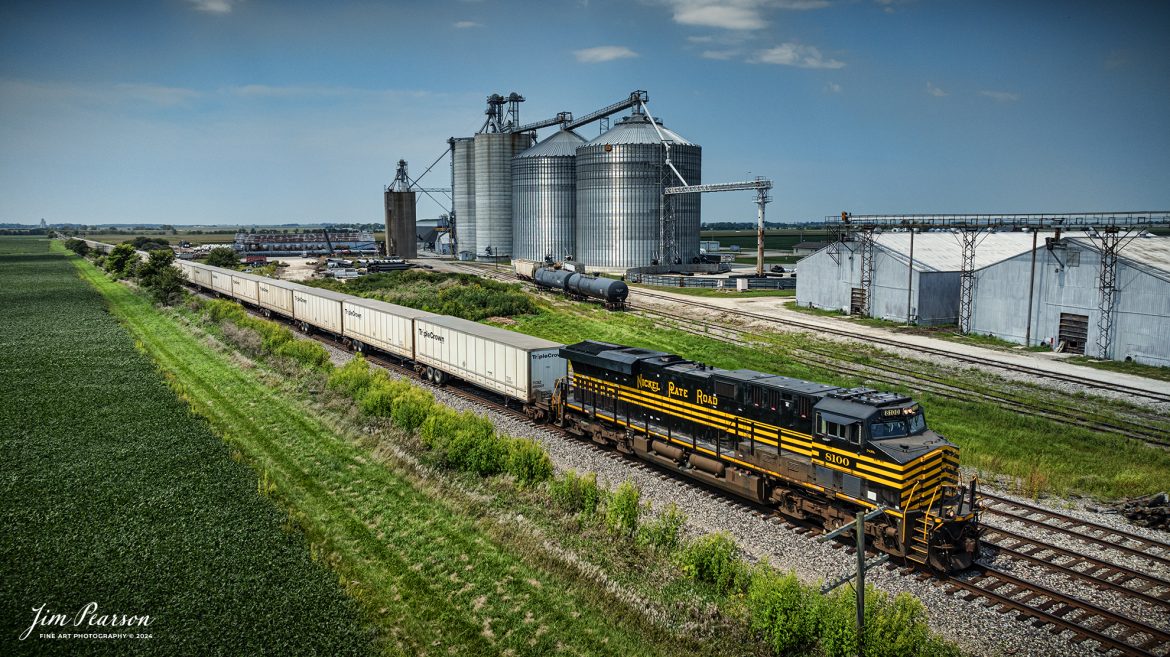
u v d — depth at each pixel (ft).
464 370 135.64
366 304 175.11
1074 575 65.67
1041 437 109.09
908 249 226.99
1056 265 179.11
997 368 159.84
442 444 99.71
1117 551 71.20
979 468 95.50
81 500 83.66
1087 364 162.81
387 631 58.54
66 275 435.94
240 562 68.85
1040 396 137.69
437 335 143.95
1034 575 66.18
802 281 260.01
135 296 316.81
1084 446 104.88
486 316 247.50
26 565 68.08
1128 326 164.14
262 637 57.06
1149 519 77.30
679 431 91.45
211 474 92.22
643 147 401.70
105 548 71.61
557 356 120.16
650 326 224.94
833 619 54.70
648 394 95.66
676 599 63.05
